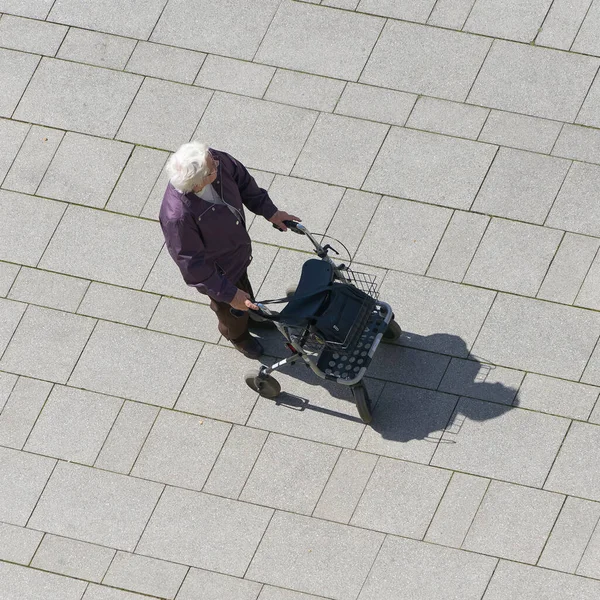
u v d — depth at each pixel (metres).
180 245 17.75
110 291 22.44
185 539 20.17
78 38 25.22
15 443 21.31
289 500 20.23
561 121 22.83
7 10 25.67
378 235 22.22
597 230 21.70
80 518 20.58
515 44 23.70
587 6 23.84
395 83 23.70
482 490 19.83
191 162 16.38
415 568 19.42
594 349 20.67
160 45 24.89
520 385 20.55
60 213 23.30
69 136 24.14
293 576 19.64
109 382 21.64
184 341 21.83
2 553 20.45
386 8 24.52
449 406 20.59
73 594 19.98
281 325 18.78
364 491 20.12
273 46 24.48
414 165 22.80
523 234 21.83
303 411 20.95
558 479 19.75
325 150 23.20
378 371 21.11
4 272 22.86
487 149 22.75
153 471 20.78
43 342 22.12
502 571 19.20
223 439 20.89
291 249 22.33
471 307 21.33
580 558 19.14
